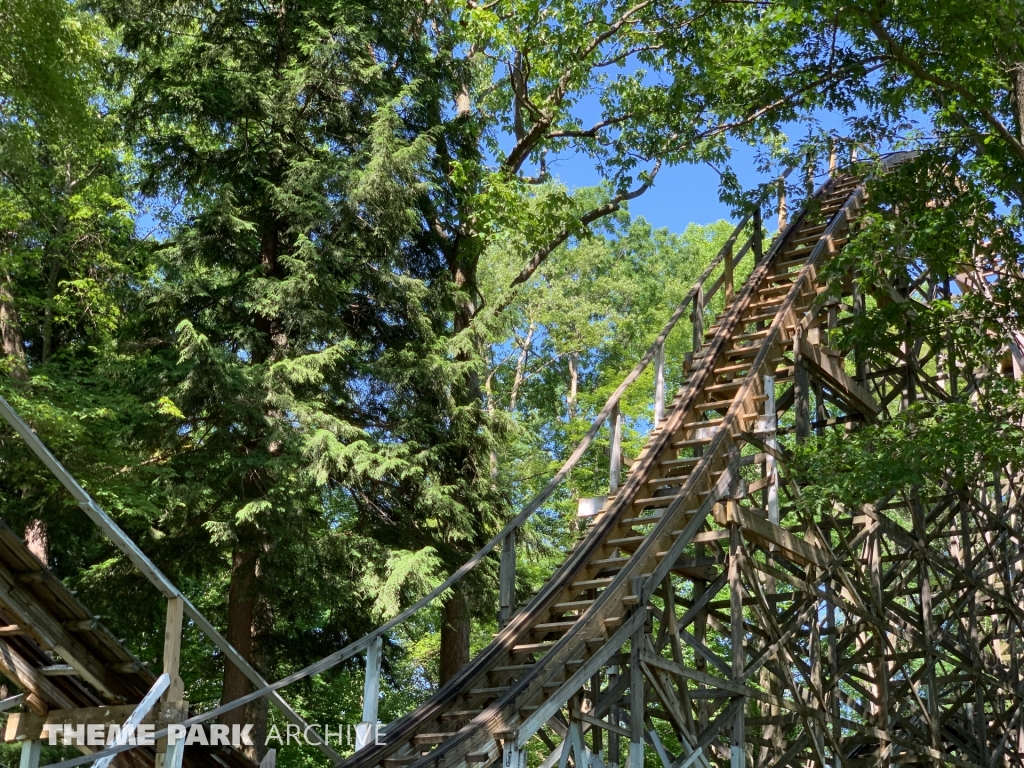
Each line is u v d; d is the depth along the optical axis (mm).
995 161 11883
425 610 23234
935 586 20297
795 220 17109
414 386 17516
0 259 17094
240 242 16703
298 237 16500
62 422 15125
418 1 19062
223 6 17484
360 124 18172
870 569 13969
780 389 27969
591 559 11742
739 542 11711
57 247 18375
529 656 11172
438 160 19000
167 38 18453
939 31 11852
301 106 18016
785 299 14516
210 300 17062
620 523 12211
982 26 11312
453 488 16891
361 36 17234
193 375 15234
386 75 18422
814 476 11922
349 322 18438
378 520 17438
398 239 17344
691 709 11203
